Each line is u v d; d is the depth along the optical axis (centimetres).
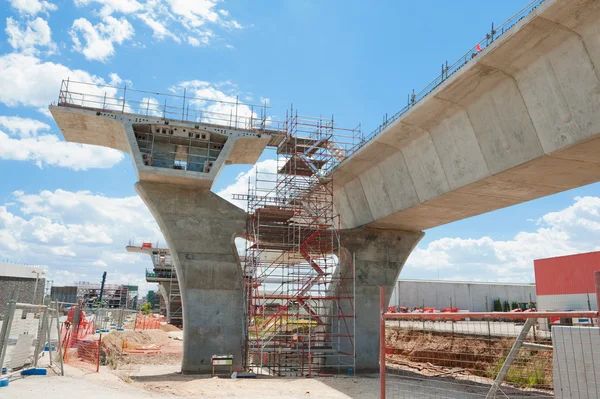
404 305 6744
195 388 1970
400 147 2419
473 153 1947
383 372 908
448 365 3058
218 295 2561
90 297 13775
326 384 2259
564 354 952
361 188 2945
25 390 1457
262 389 2025
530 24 1418
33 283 6194
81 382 1708
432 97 1898
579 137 1472
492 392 966
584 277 3628
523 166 1734
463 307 6862
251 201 2766
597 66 1376
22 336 1894
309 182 2994
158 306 14500
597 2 1283
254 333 2730
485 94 1805
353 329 2861
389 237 3039
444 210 2492
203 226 2616
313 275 2762
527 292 7012
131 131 2486
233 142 2642
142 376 2345
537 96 1595
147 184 2584
